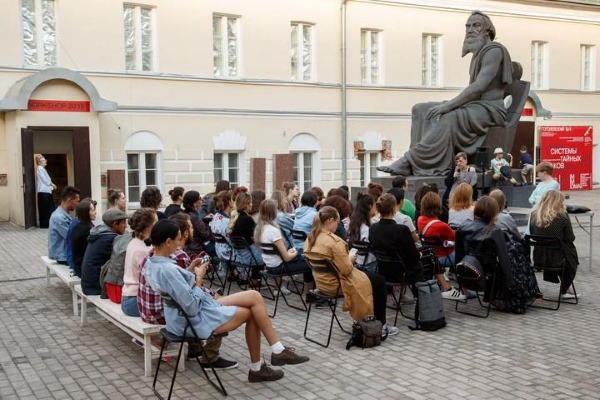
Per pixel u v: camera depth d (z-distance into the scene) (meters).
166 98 20.45
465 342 6.86
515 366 6.08
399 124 25.86
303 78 23.75
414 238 8.34
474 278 7.70
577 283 9.84
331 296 6.80
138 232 6.34
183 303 5.26
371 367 6.11
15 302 8.98
